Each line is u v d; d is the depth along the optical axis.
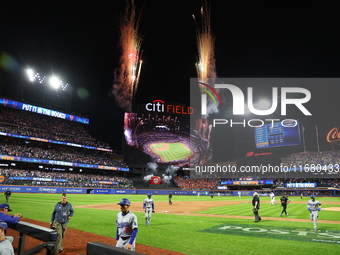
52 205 27.72
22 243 4.79
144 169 92.38
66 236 11.74
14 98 67.19
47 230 4.18
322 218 20.20
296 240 11.30
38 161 61.84
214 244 10.50
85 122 82.44
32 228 4.45
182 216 21.08
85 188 59.72
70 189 57.16
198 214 23.03
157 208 30.06
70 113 78.81
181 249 9.68
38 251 4.07
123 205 6.03
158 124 96.38
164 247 9.98
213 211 26.36
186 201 45.25
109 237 11.71
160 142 94.69
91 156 80.62
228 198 58.84
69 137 77.25
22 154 59.91
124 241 5.96
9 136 61.62
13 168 63.22
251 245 10.34
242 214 23.31
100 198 44.78
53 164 65.31
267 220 18.67
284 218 20.14
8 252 3.77
